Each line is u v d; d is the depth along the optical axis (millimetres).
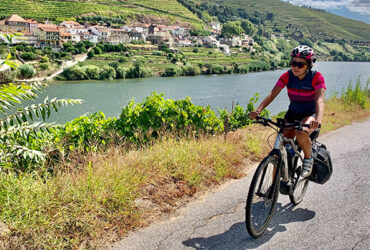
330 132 8562
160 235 3098
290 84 3422
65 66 76750
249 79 82000
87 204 3217
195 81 74250
